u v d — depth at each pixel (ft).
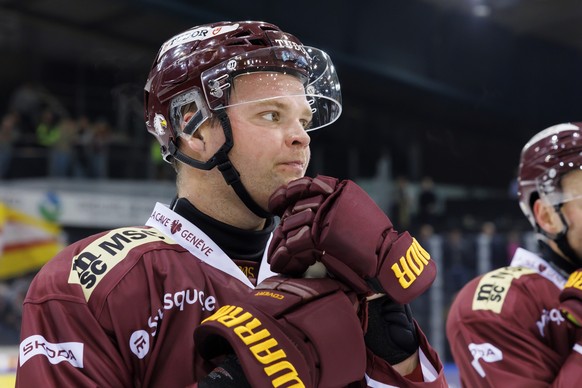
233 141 3.57
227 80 3.54
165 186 28.60
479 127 39.75
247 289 3.57
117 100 35.06
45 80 36.70
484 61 38.06
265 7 30.12
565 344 5.58
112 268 3.41
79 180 27.04
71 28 32.78
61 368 3.23
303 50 3.77
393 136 39.27
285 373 2.85
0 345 20.81
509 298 5.79
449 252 19.75
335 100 3.93
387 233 3.21
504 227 30.14
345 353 2.98
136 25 32.50
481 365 5.66
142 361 3.32
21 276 22.27
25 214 22.65
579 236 5.87
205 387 2.96
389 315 3.24
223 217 3.73
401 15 34.71
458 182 40.32
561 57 41.83
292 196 3.24
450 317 6.20
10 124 29.89
